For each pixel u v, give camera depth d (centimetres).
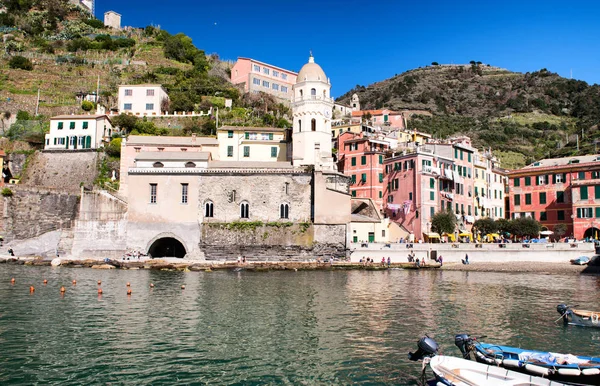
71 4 19038
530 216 9288
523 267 6850
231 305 3869
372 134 10644
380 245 7544
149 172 7688
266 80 15312
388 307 3838
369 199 8806
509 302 4128
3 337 2816
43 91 12444
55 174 9350
